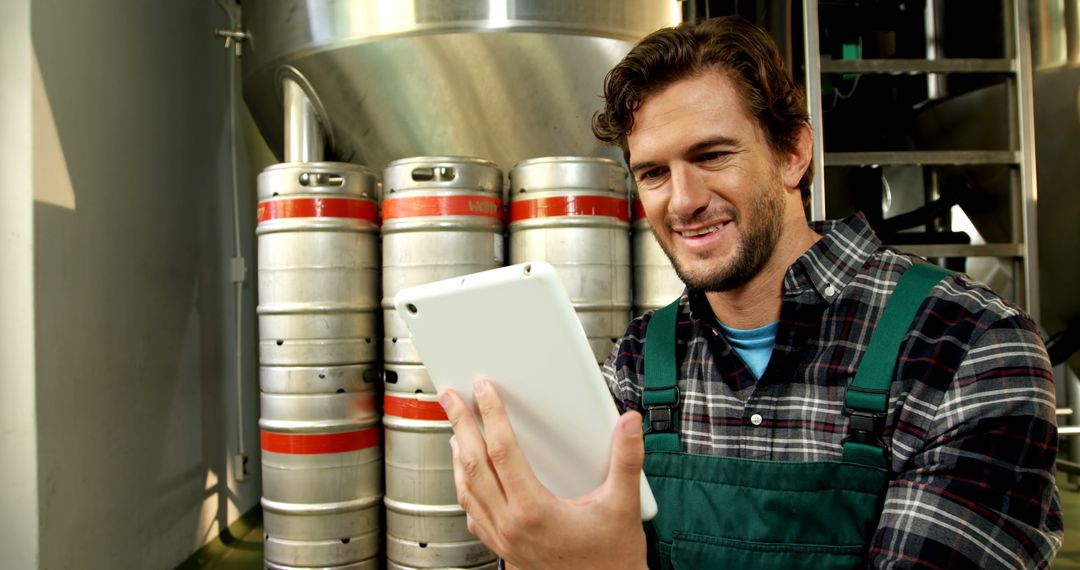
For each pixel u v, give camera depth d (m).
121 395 2.35
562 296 0.65
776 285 0.90
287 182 2.23
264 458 2.29
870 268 0.87
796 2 3.02
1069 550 2.63
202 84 3.06
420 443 2.20
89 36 2.23
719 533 0.86
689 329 1.00
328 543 2.23
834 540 0.80
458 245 2.18
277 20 2.63
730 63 0.81
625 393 1.04
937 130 3.21
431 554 2.19
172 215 2.75
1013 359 0.74
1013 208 2.69
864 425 0.80
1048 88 3.09
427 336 0.77
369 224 2.31
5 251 1.92
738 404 0.92
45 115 2.00
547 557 0.65
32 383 1.92
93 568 2.17
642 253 2.34
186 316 2.84
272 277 2.25
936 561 0.69
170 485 2.66
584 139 2.64
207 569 2.78
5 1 1.95
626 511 0.64
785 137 0.85
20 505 1.91
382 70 2.49
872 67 2.59
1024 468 0.71
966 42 3.04
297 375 2.23
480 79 2.48
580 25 2.44
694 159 0.82
